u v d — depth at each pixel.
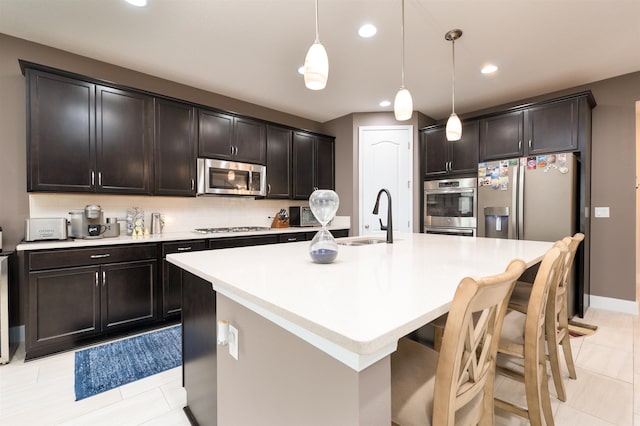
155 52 2.73
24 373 2.01
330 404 0.72
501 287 0.78
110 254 2.49
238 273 1.17
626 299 3.14
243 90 3.61
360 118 4.43
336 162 4.69
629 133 3.14
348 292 0.91
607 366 2.07
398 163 4.36
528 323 1.31
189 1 2.06
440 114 4.50
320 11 2.16
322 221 1.46
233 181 3.53
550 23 2.30
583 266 3.01
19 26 2.34
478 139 3.74
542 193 3.10
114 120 2.71
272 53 2.75
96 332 2.42
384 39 2.52
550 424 1.45
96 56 2.79
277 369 0.91
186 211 3.52
